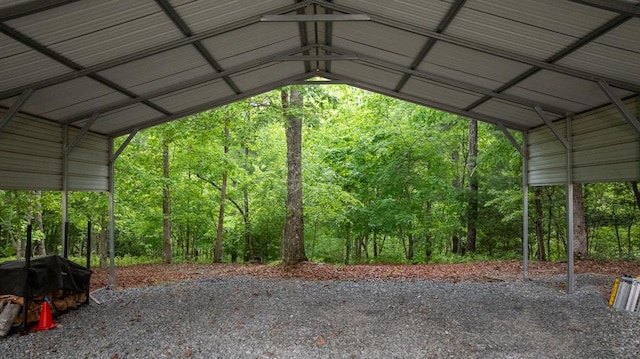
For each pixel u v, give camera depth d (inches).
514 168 552.1
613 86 224.1
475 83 289.0
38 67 197.3
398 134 530.9
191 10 192.4
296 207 436.8
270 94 498.9
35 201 458.3
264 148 624.4
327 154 577.6
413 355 174.6
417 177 538.6
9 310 205.0
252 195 623.8
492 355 174.7
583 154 284.2
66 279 245.4
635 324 214.5
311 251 652.1
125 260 659.4
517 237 616.7
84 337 200.5
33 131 261.3
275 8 220.8
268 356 172.7
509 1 175.5
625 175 242.1
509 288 318.0
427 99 359.9
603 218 586.2
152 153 542.3
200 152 523.5
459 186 671.1
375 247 656.4
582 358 170.7
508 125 368.8
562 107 287.9
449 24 211.2
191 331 208.5
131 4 171.0
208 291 309.4
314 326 216.5
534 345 186.9
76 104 264.2
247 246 693.9
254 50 273.1
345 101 669.9
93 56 205.0
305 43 297.1
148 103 309.6
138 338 197.3
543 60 221.8
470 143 601.3
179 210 597.6
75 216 508.1
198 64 264.2
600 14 165.3
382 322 224.4
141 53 217.0
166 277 392.2
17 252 466.9
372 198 578.9
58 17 162.9
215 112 439.5
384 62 292.8
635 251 674.8
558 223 600.4
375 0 208.1
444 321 226.1
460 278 369.4
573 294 290.7
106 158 353.1
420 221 559.8
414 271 412.5
